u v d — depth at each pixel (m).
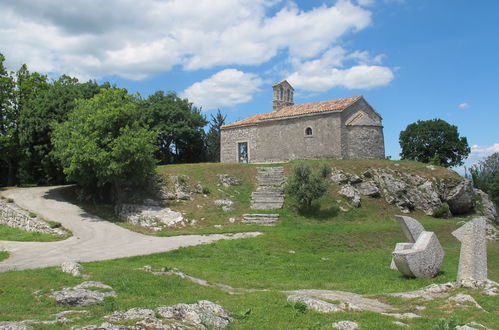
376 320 7.96
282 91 47.69
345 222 29.16
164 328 6.59
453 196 34.38
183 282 11.88
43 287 10.56
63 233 24.55
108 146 27.81
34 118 33.78
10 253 18.58
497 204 58.44
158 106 54.44
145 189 31.44
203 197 31.38
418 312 9.01
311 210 30.19
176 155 58.16
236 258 18.67
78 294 9.23
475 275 12.36
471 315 8.54
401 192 33.41
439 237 26.50
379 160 37.31
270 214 28.58
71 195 35.31
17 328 6.59
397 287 12.70
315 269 16.73
